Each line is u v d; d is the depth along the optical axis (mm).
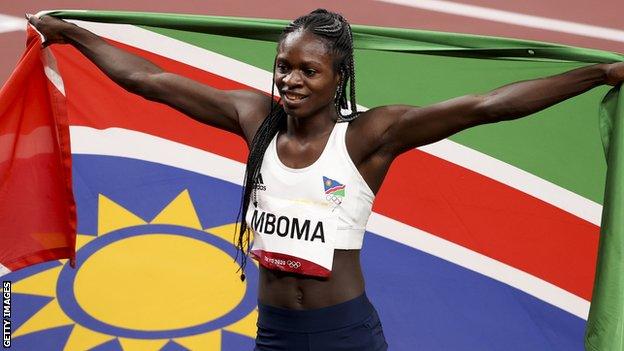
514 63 18203
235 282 20078
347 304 13766
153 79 15133
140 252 20422
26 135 16938
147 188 21094
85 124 20734
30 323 19203
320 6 34750
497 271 20094
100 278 20016
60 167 17203
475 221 20438
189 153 21438
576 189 20078
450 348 19188
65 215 17484
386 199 20719
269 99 14625
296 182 13422
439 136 13258
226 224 20969
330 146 13367
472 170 20547
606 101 14086
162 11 33656
